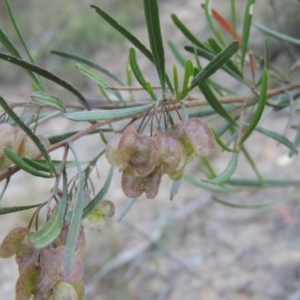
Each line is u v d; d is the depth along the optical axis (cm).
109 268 88
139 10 187
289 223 82
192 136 19
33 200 112
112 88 25
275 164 96
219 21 31
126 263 88
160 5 181
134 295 83
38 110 22
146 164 18
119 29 22
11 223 107
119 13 186
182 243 89
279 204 87
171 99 20
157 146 18
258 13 112
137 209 99
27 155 19
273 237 84
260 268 80
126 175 18
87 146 122
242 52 28
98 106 26
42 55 180
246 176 95
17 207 18
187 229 91
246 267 81
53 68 167
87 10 193
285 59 95
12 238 18
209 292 79
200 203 95
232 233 88
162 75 20
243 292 77
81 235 18
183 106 21
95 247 93
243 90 104
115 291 84
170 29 159
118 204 102
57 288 17
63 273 17
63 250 17
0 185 120
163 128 22
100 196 20
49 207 18
